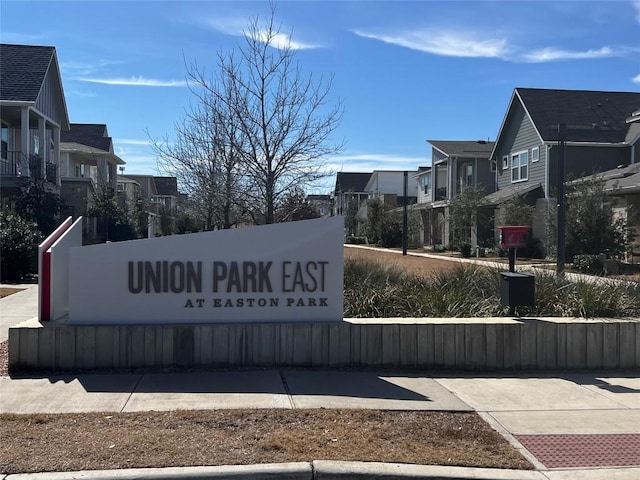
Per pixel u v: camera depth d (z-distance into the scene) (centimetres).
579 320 805
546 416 590
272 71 1443
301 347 754
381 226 4122
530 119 3005
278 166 1456
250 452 470
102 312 745
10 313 1111
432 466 456
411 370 759
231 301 764
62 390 638
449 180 3966
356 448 485
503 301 851
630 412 606
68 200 3103
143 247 752
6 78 2450
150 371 719
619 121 3044
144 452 465
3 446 473
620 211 2208
